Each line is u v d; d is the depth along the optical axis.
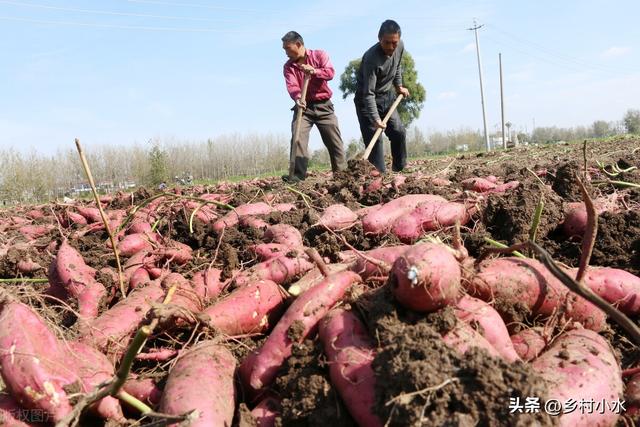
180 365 2.72
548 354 2.53
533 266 2.92
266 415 2.48
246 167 43.16
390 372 2.13
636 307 3.00
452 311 2.48
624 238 3.81
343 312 2.64
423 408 2.01
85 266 4.37
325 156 48.22
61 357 2.59
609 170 6.56
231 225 5.24
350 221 4.70
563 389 2.27
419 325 2.33
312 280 3.28
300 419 2.37
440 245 2.81
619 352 2.86
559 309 2.87
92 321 3.34
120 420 2.61
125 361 2.34
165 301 3.24
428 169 12.40
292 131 9.20
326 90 9.33
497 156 18.44
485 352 2.20
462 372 2.11
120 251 5.11
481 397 2.03
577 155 13.21
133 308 3.36
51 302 4.36
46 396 2.42
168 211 6.05
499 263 2.96
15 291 3.89
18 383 2.43
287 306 3.41
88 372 2.68
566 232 4.14
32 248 5.71
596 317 2.90
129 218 5.66
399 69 9.55
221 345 2.94
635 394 2.46
